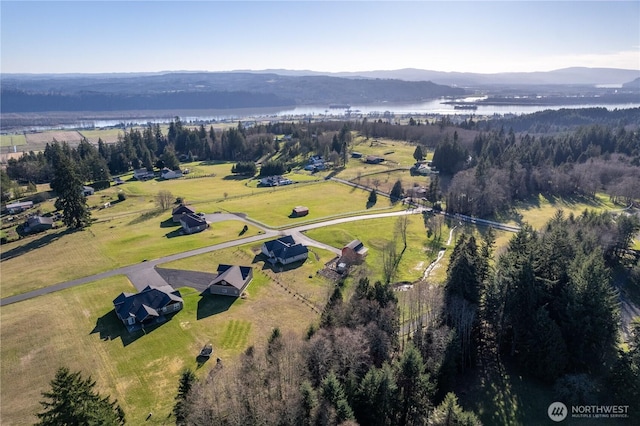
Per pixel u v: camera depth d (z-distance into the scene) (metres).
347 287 76.19
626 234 84.75
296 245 90.69
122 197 141.00
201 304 71.12
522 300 54.34
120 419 43.94
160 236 104.94
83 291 75.62
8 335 62.41
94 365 55.75
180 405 43.38
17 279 81.00
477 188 126.62
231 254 92.94
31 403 49.12
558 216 93.81
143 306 65.94
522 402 49.59
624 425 46.03
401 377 45.72
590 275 52.47
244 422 38.84
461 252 58.78
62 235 106.50
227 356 57.31
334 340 49.06
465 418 37.91
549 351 50.69
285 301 72.31
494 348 58.84
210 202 138.12
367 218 120.25
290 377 44.62
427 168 175.25
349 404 42.31
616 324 53.53
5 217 122.62
